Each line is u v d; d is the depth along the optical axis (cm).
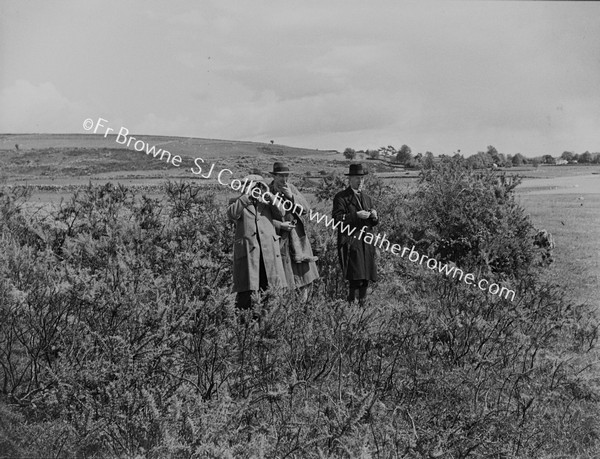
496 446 409
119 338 409
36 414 410
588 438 437
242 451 384
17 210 754
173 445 364
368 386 463
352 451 377
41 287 484
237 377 455
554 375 487
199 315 461
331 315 504
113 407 393
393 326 511
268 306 501
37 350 452
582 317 624
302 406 441
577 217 1100
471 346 518
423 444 397
